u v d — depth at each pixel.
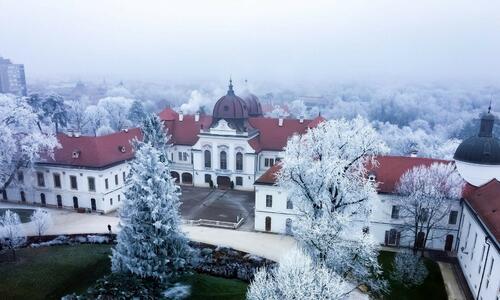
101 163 67.06
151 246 39.09
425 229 53.22
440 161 56.50
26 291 42.53
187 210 69.38
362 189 40.78
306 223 36.94
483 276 39.84
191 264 43.84
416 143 124.56
